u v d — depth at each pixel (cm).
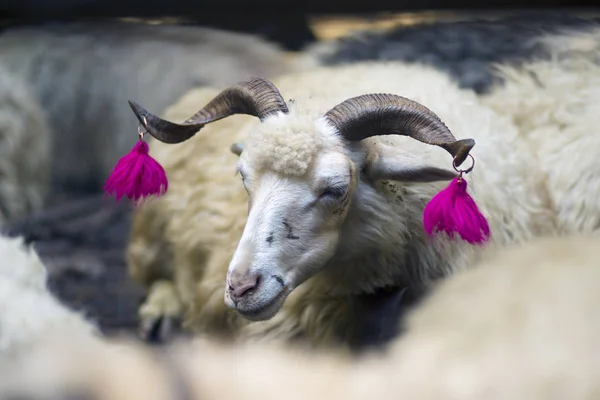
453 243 701
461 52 1235
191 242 842
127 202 1373
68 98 1536
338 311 725
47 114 1523
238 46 1543
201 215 833
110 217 1317
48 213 1298
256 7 1738
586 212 843
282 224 608
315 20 1703
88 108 1531
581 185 848
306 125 627
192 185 864
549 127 905
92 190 1520
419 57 1245
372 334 682
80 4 1745
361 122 640
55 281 1081
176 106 971
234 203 807
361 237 665
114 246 1215
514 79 991
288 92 845
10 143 1226
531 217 816
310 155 613
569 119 897
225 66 1478
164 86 1501
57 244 1212
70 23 1702
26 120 1244
